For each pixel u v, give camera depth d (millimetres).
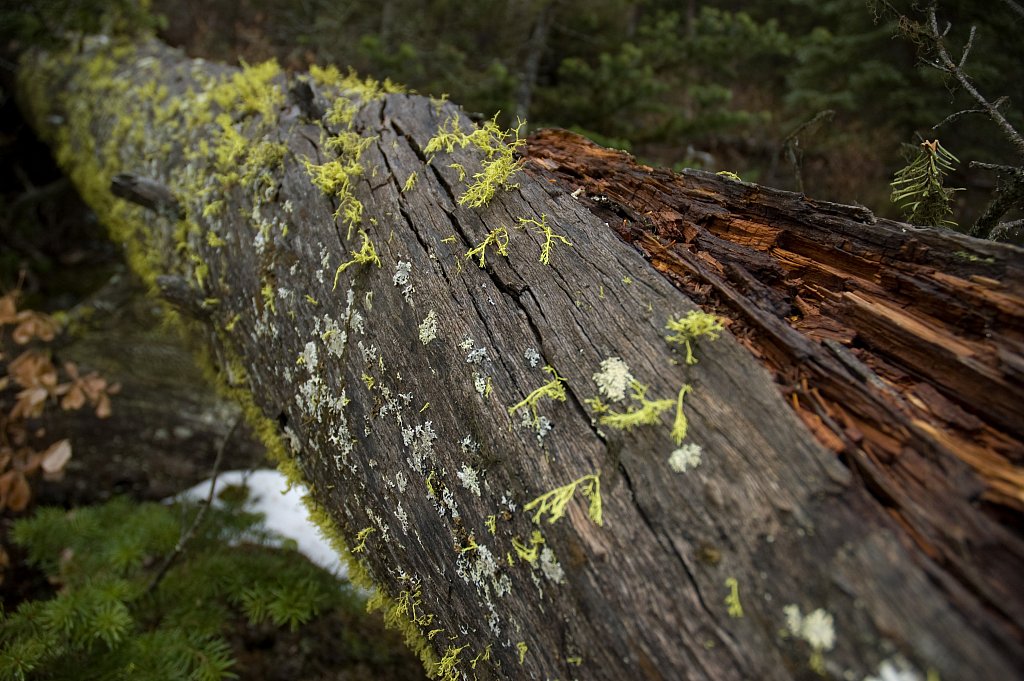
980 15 2625
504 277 1236
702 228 1354
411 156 1576
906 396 962
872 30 3941
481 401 1150
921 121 3828
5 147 5316
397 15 4805
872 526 766
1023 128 2770
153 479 3189
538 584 1021
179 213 2342
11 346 3447
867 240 1185
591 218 1275
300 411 1672
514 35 4488
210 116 2432
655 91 3918
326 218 1638
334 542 1768
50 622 2076
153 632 2145
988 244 1041
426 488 1253
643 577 883
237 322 1969
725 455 888
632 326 1074
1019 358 906
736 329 1068
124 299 3986
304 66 5020
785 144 2387
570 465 1006
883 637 695
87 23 3828
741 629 789
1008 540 728
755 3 5820
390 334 1356
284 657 2273
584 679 951
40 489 3000
